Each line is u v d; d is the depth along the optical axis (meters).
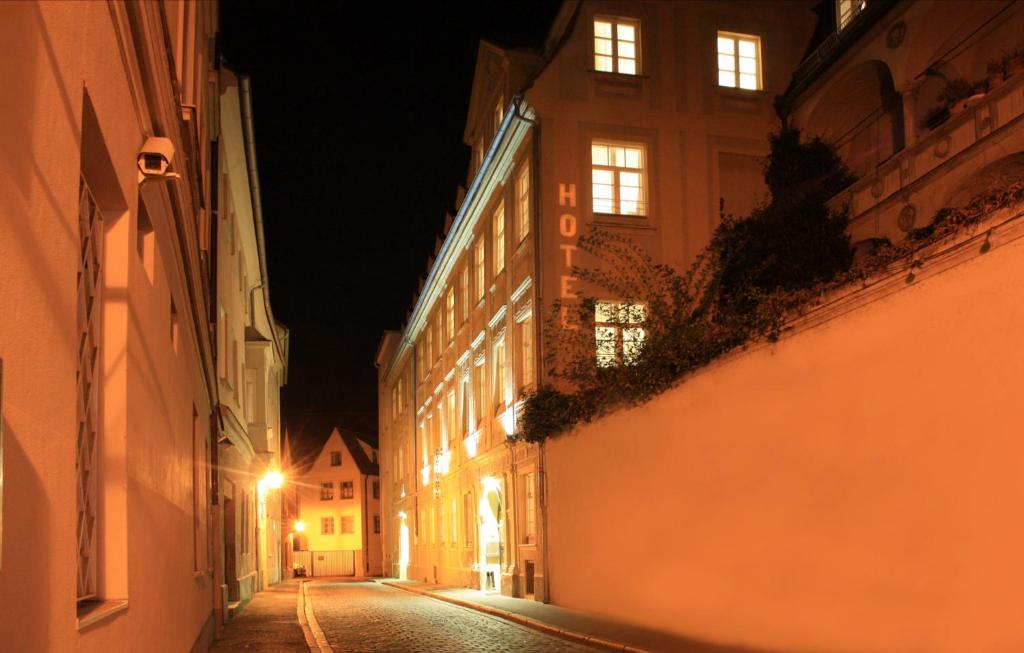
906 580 8.30
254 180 24.31
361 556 65.56
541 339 21.05
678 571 13.38
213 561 14.94
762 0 23.88
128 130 5.15
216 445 16.44
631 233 21.91
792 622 10.20
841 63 20.84
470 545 29.02
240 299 28.06
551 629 15.14
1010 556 7.14
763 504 10.94
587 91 22.30
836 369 9.55
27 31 2.93
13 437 2.74
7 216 2.72
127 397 5.03
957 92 16.08
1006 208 7.28
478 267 28.81
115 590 4.89
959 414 7.75
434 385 36.78
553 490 19.86
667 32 23.16
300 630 15.93
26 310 2.92
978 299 7.58
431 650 13.20
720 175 22.84
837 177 20.38
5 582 2.63
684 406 13.29
